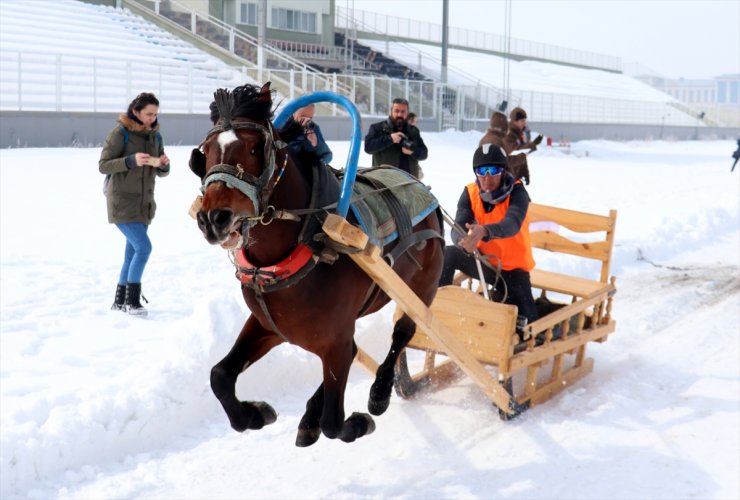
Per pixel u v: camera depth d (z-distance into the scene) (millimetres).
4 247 9828
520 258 6199
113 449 5043
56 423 4910
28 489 4582
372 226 4742
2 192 12945
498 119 9977
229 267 9422
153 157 7188
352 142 4328
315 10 42844
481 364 5723
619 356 7215
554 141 41031
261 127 3775
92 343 6742
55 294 8125
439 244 5633
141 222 7473
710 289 9617
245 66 30562
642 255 11312
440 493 4691
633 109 54250
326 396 4383
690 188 19031
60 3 29297
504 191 5988
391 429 5602
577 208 14867
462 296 5777
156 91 24562
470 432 5562
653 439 5406
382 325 7234
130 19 30688
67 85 22578
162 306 7895
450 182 17453
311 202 4219
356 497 4641
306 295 4180
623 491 4688
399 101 8773
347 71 40844
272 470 4965
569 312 6152
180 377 5562
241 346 4555
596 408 5992
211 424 5590
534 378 5961
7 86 21328
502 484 4805
